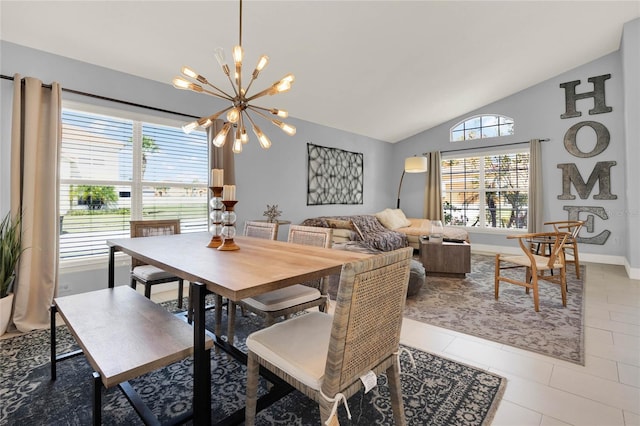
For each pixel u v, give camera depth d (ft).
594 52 14.83
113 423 4.56
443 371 5.94
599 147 15.51
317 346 3.90
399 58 12.09
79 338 4.20
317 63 11.39
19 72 8.14
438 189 20.74
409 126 20.35
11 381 5.57
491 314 8.85
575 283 11.94
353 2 8.68
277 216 14.06
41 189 8.22
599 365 6.10
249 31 9.02
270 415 4.76
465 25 10.87
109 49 8.89
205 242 7.22
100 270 9.78
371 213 21.31
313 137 16.92
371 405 5.00
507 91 17.65
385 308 3.64
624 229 15.02
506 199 18.80
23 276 7.78
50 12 7.32
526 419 4.61
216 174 6.64
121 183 10.21
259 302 5.74
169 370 6.04
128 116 10.12
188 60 9.84
